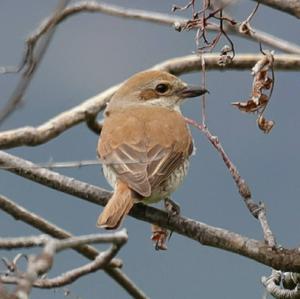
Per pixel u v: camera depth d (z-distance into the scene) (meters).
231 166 8.23
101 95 10.92
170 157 9.27
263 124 8.52
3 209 9.16
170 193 9.23
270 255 8.13
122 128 9.64
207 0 8.33
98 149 9.57
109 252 7.26
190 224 8.52
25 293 5.49
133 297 9.42
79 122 10.62
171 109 10.43
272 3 7.69
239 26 8.32
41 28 8.22
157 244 8.86
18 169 8.73
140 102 10.52
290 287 8.52
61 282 7.18
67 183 8.73
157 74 10.60
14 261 6.75
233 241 8.27
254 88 8.48
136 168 8.86
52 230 9.27
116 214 8.34
